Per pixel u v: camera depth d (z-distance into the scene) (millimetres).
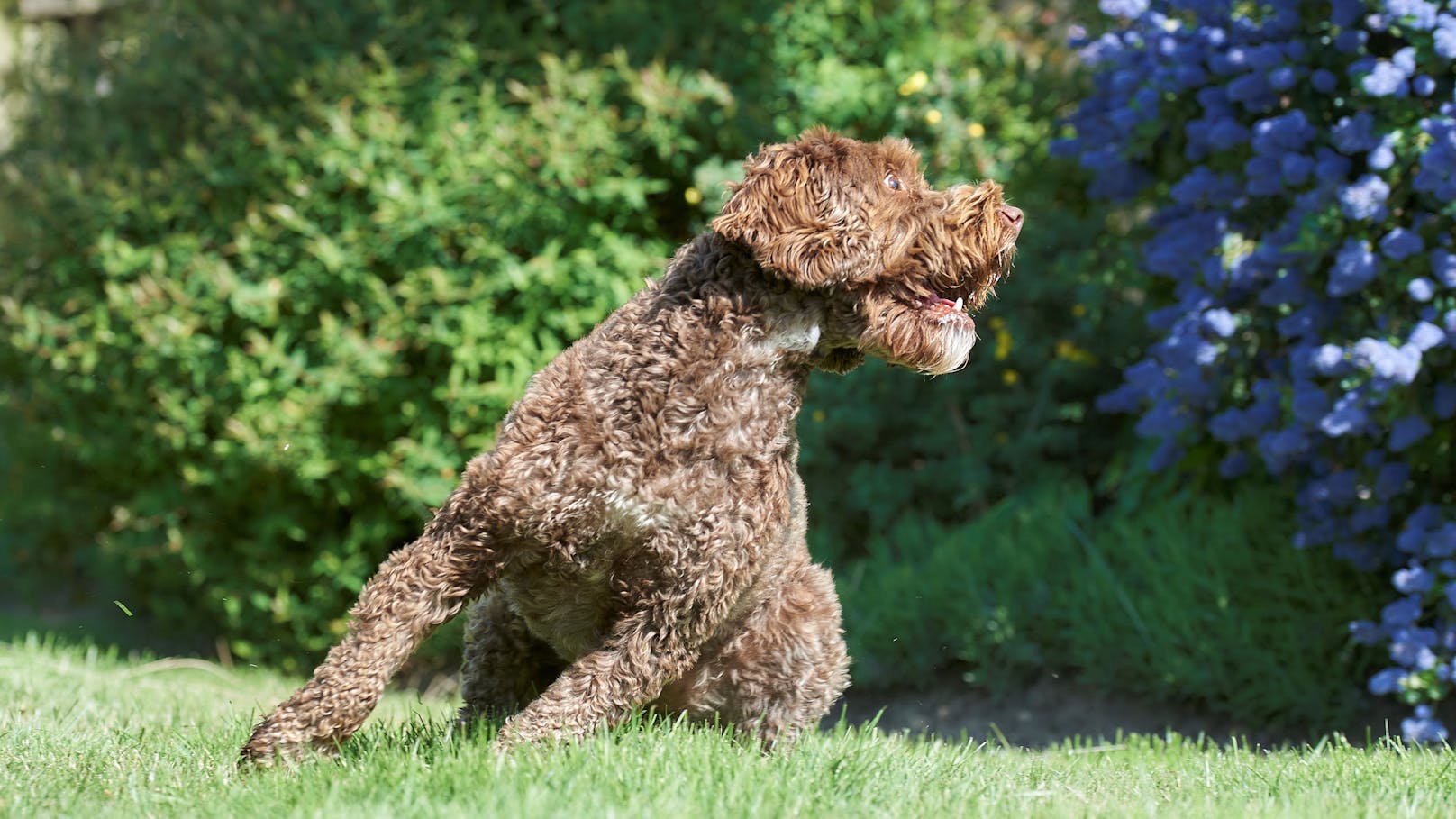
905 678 9742
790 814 4359
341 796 4375
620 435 4848
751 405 4965
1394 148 7383
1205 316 8055
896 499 10547
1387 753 6121
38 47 12078
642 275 10281
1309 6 8141
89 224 10602
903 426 10852
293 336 10508
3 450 12508
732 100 10508
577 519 4855
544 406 4898
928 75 10930
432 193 9992
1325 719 8297
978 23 11562
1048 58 11289
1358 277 7391
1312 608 8641
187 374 10500
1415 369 7148
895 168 5211
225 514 11055
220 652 11445
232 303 10164
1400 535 7766
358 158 10156
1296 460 8344
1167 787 5539
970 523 10492
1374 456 7875
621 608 5043
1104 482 10359
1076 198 11359
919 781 5070
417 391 10492
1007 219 5383
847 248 4898
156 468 11180
